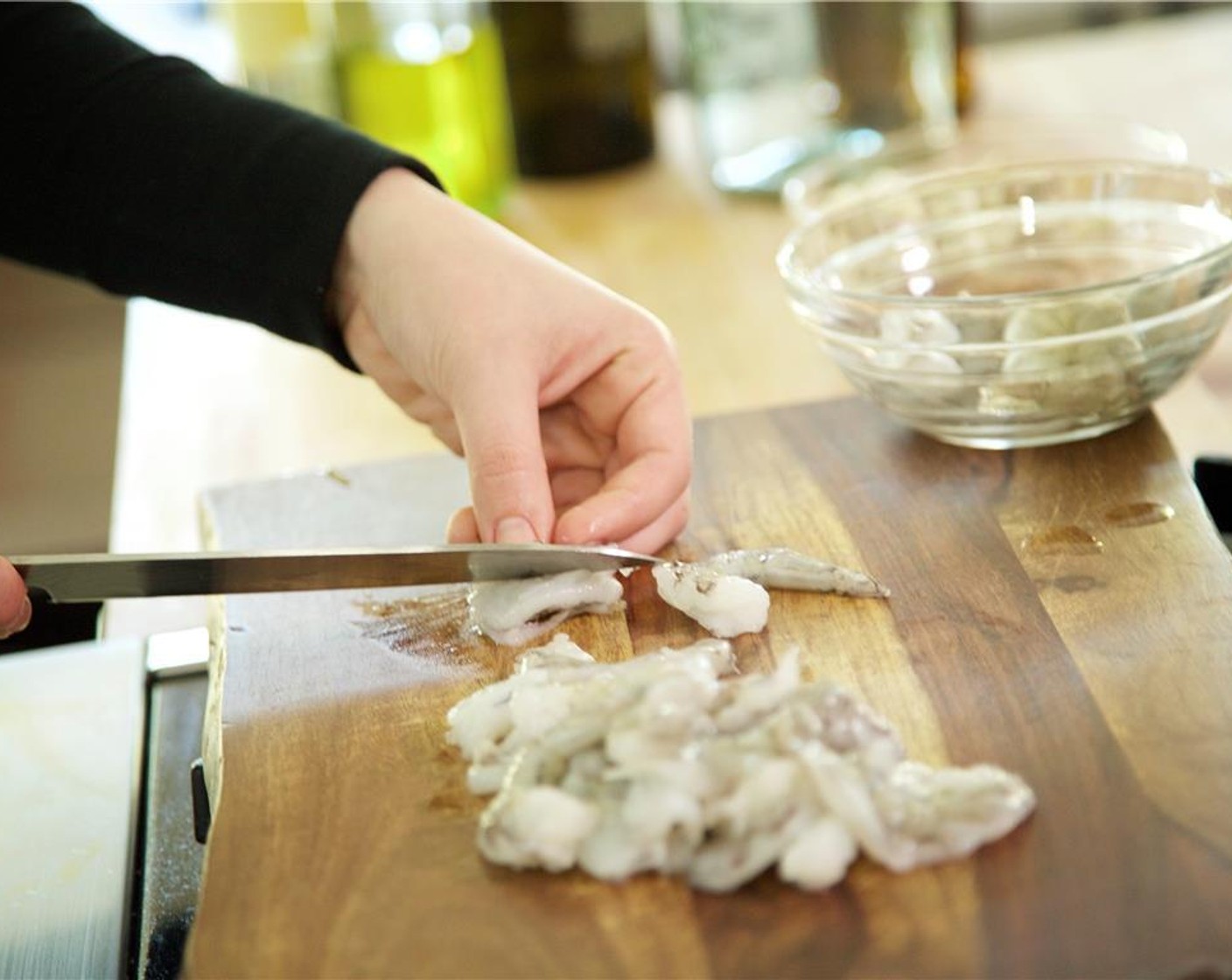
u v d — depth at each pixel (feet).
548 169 3.87
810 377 2.89
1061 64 4.15
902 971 1.68
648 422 2.27
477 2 3.80
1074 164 2.57
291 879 1.84
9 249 2.61
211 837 1.90
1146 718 1.90
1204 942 1.67
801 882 1.76
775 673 1.88
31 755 2.26
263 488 2.55
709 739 1.83
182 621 2.63
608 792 1.82
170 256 2.45
